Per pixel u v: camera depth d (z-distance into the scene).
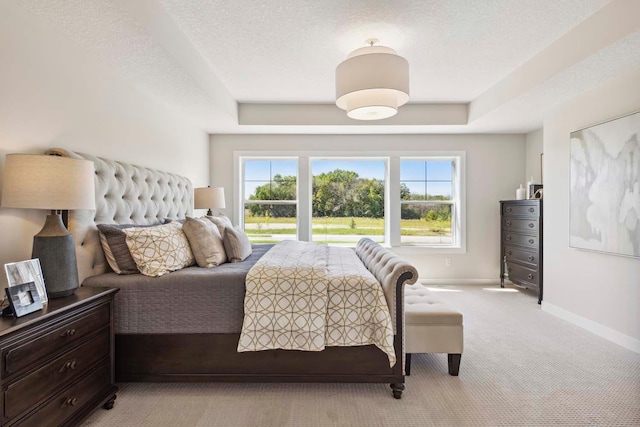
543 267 3.73
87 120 2.28
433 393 2.02
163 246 2.15
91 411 1.68
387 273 2.09
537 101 3.35
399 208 4.90
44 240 1.63
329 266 2.33
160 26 2.16
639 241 2.50
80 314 1.63
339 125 4.30
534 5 2.19
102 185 2.23
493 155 4.85
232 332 2.00
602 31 2.23
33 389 1.36
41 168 1.58
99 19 1.89
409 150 4.86
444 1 2.14
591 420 1.77
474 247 4.89
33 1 1.71
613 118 2.73
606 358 2.48
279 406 1.89
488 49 2.81
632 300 2.62
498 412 1.83
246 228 4.96
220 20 2.35
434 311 2.21
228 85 3.61
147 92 3.03
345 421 1.76
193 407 1.89
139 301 2.00
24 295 1.42
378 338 1.90
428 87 3.72
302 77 3.38
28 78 1.82
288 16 2.30
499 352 2.59
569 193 3.26
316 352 2.00
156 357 2.01
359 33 2.53
